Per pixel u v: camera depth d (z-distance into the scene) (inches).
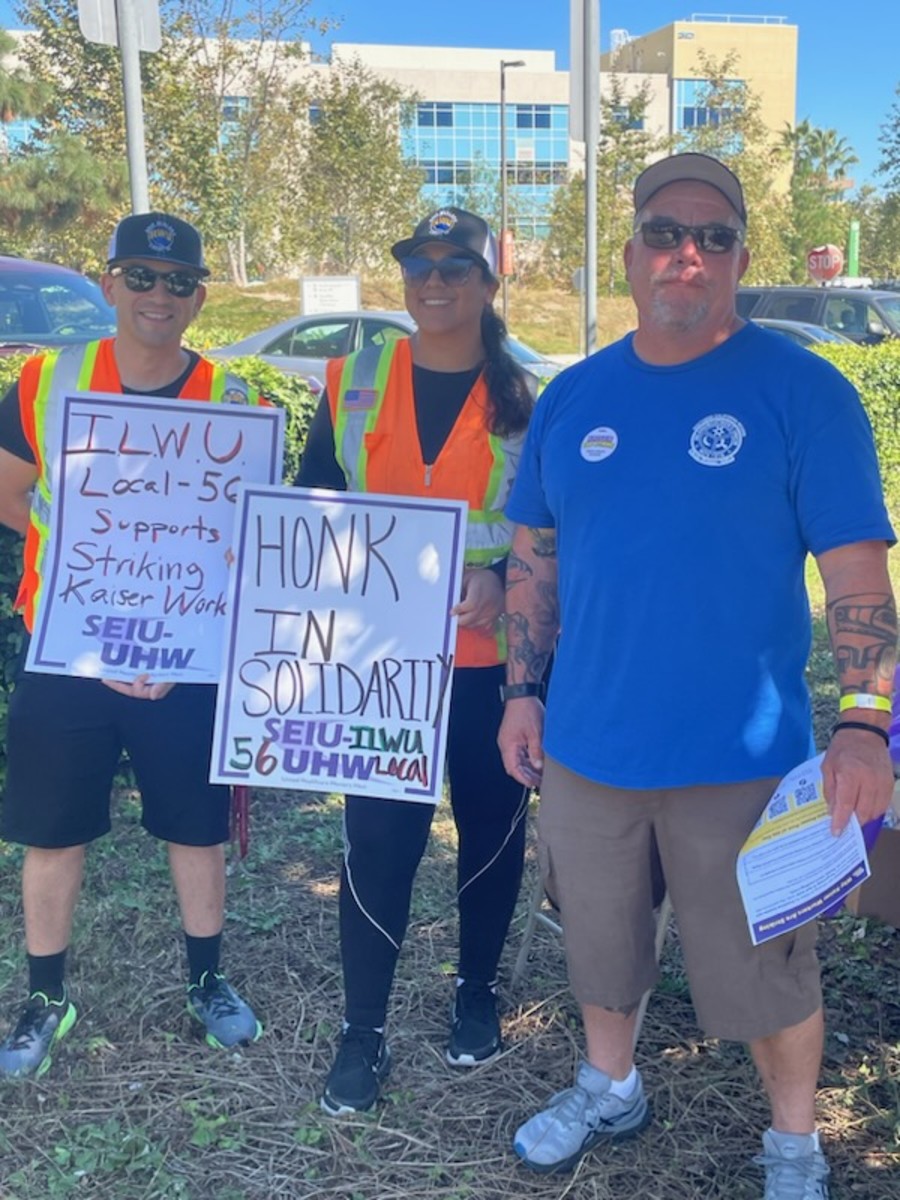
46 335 305.6
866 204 1962.4
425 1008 130.1
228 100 977.5
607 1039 105.7
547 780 101.0
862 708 85.8
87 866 158.7
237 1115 112.3
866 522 85.8
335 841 169.5
